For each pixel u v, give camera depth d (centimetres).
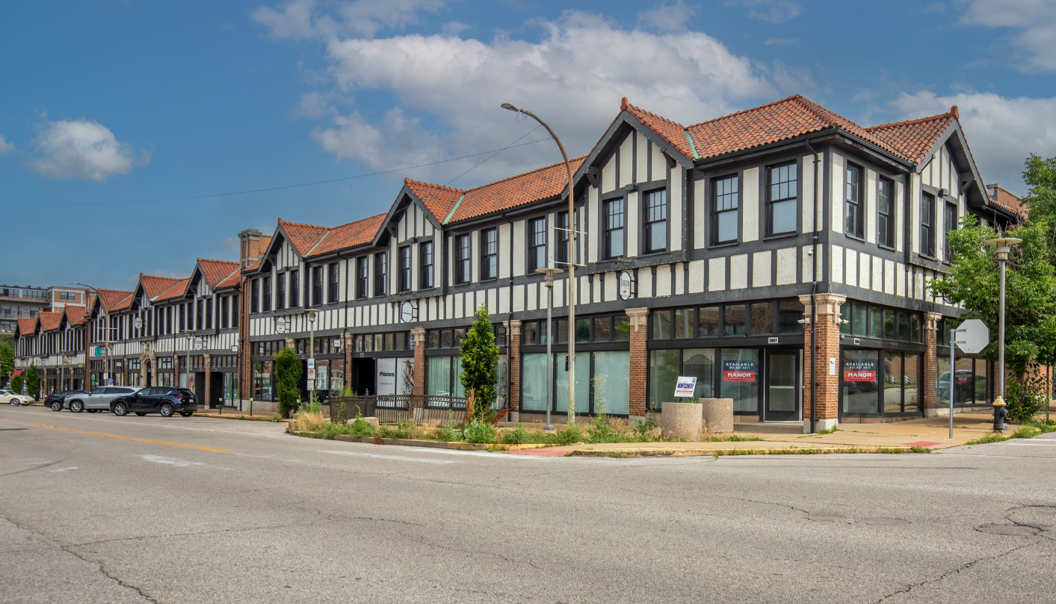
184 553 673
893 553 647
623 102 2377
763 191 2084
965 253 2281
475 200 3116
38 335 8131
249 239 4538
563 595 539
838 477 1092
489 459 1441
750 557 639
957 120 2425
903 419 2278
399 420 2197
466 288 3016
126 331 6094
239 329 4556
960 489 967
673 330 2289
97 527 793
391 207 3341
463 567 616
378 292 3531
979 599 521
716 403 1964
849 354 2094
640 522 789
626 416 2423
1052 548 658
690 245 2234
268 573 604
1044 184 2577
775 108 2241
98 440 1961
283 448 1720
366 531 758
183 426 2755
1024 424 2012
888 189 2245
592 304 2516
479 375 2394
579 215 2581
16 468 1329
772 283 2052
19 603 534
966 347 1844
